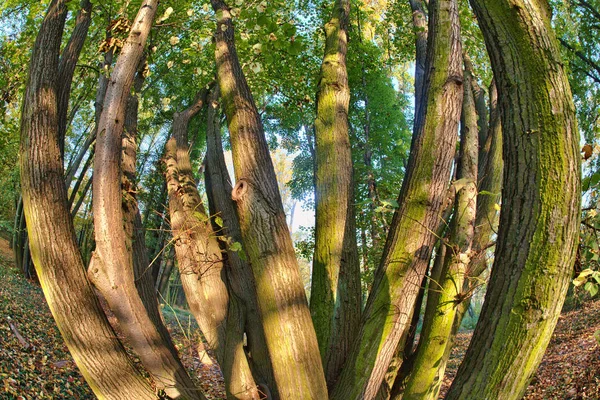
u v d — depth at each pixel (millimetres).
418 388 3605
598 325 11797
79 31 4035
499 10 2102
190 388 3340
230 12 4289
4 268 16906
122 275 3078
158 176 16156
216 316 3881
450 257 3920
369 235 12414
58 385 7633
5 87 7059
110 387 3029
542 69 2070
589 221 2705
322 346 3752
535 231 2090
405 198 3395
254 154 3320
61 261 3045
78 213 20781
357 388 3209
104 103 3150
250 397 3428
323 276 3924
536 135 2086
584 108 10492
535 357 2160
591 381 8109
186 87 14086
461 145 4602
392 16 10688
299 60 9953
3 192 18609
